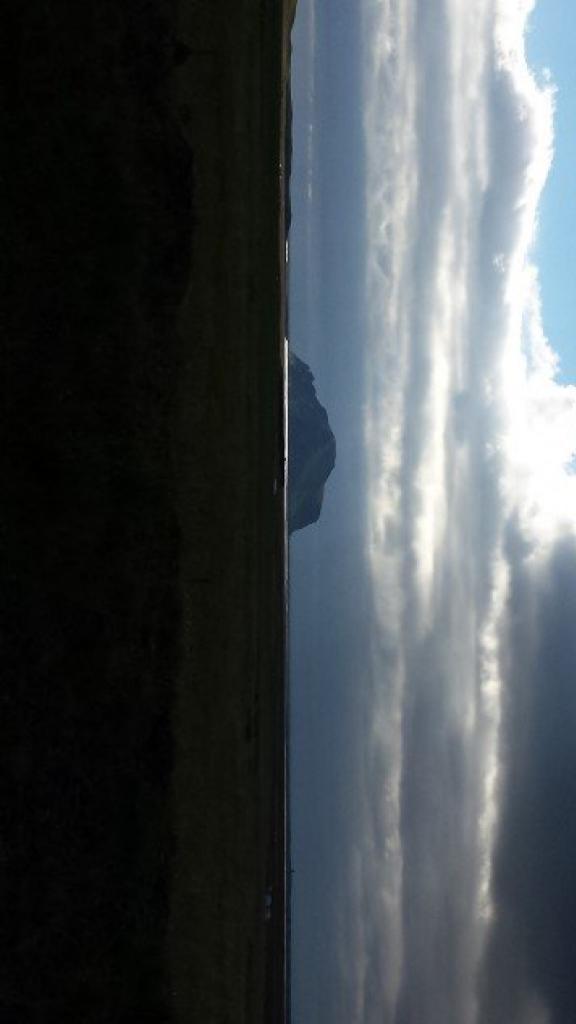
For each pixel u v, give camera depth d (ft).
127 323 65.46
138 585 66.28
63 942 64.39
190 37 68.18
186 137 67.77
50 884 64.08
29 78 62.44
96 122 64.23
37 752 63.62
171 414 67.51
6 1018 63.00
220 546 70.64
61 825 64.28
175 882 68.49
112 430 65.21
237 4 70.74
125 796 66.18
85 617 64.59
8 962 63.10
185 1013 68.59
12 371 62.34
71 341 63.77
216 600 70.38
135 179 65.67
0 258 61.82
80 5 63.82
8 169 62.03
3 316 62.03
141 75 65.87
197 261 68.49
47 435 63.21
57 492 63.57
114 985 65.82
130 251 65.46
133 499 66.03
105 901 65.62
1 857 62.95
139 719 66.64
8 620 62.59
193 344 68.49
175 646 68.03
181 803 68.69
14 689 62.90
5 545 62.39
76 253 63.77
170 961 68.03
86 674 64.80
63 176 63.41
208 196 69.10
